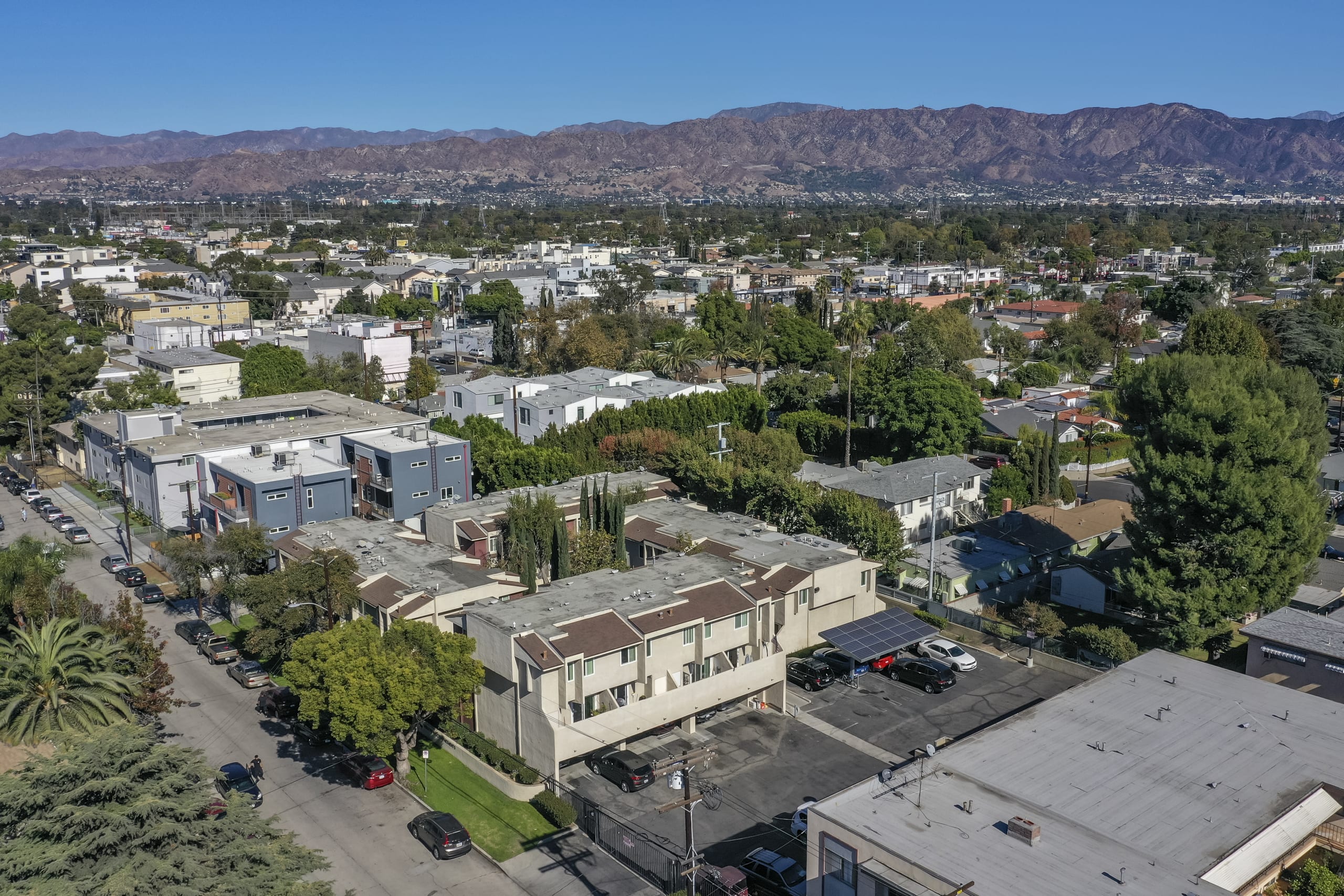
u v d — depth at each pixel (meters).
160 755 37.19
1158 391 80.12
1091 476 112.62
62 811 34.44
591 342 155.75
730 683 55.62
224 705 59.91
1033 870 33.84
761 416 114.81
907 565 77.81
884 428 114.69
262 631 58.94
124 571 80.44
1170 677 49.47
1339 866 36.53
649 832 46.59
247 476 81.06
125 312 187.00
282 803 49.56
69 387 122.50
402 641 51.91
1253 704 46.69
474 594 60.19
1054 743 43.16
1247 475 61.91
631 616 53.53
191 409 108.06
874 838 35.78
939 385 108.69
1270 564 62.41
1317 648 51.62
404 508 83.88
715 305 180.88
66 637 50.75
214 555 71.38
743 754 53.66
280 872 35.38
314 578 58.59
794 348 157.75
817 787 50.28
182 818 36.25
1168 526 65.38
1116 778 40.22
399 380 156.38
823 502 76.38
